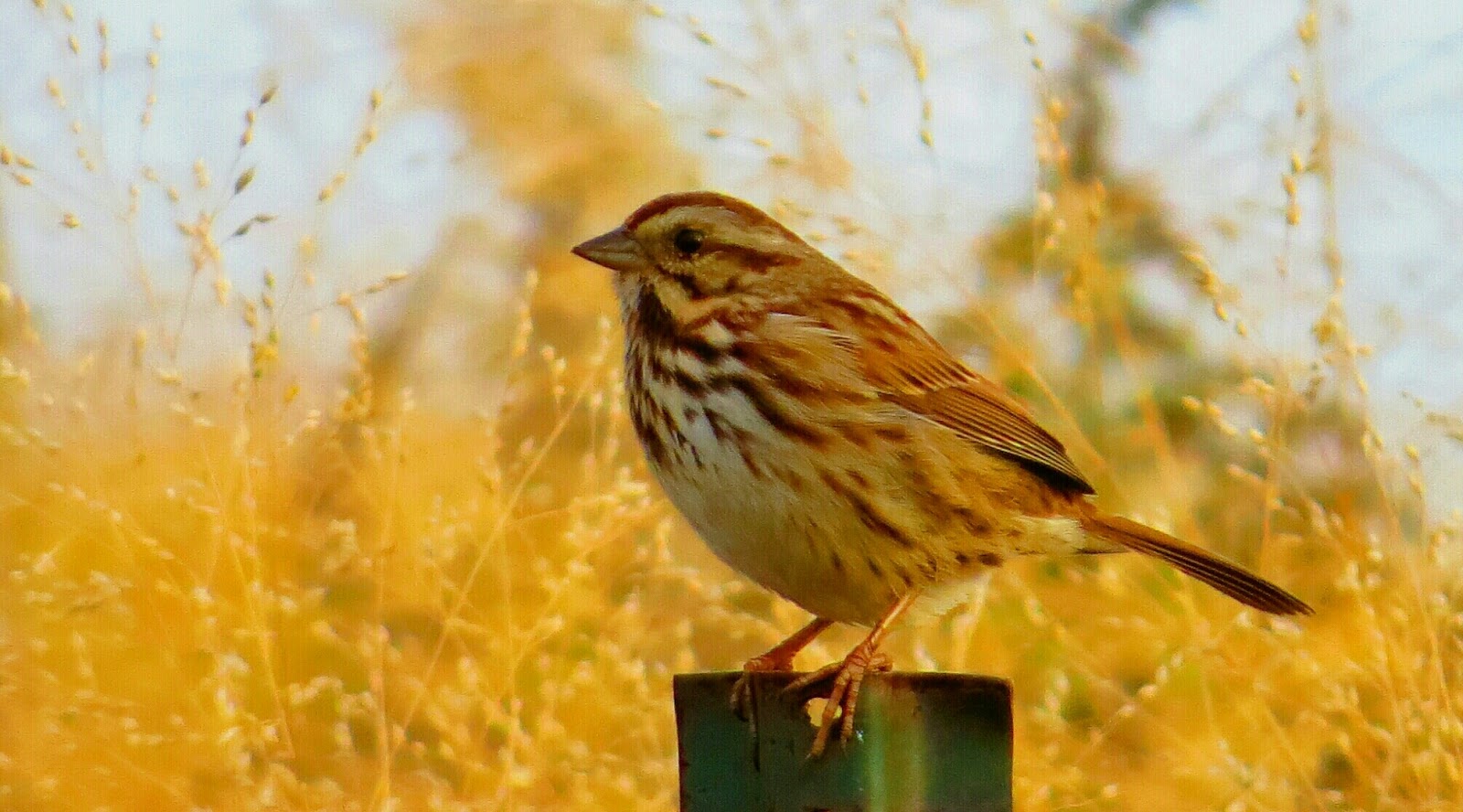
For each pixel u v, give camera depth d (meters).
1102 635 11.88
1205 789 10.99
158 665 10.44
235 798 9.86
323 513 11.85
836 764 7.42
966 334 13.84
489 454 11.02
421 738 11.47
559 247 15.71
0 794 10.08
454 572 11.54
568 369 14.19
